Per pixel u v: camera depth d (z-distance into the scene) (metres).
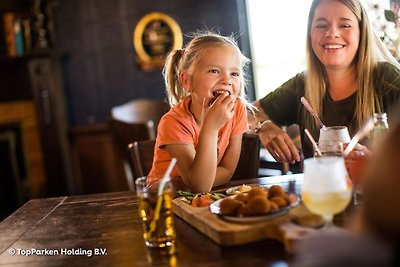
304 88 2.12
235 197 1.21
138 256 1.09
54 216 1.54
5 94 4.64
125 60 4.68
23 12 4.58
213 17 4.50
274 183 1.61
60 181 4.58
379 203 0.51
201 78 1.69
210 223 1.13
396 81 1.83
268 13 4.43
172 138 1.67
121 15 4.64
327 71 1.94
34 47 4.48
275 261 0.97
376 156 0.53
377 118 1.35
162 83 4.66
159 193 1.12
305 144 2.10
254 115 2.16
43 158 4.57
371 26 1.86
